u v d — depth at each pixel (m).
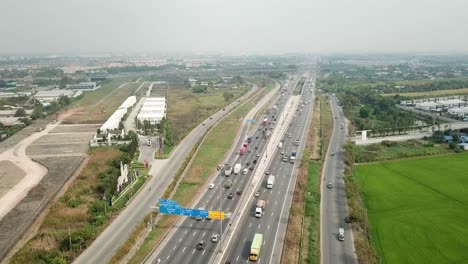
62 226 113.69
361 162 175.88
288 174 157.50
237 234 107.88
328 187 144.00
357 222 114.31
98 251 99.44
